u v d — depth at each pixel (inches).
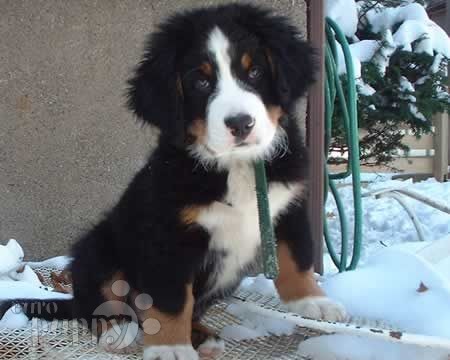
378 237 67.1
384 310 27.3
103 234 29.9
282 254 28.6
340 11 75.9
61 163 44.6
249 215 27.3
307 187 29.1
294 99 28.2
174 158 26.8
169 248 25.8
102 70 43.9
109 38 43.6
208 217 26.4
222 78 26.0
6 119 44.0
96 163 44.8
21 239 45.2
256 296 31.9
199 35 26.8
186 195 25.9
